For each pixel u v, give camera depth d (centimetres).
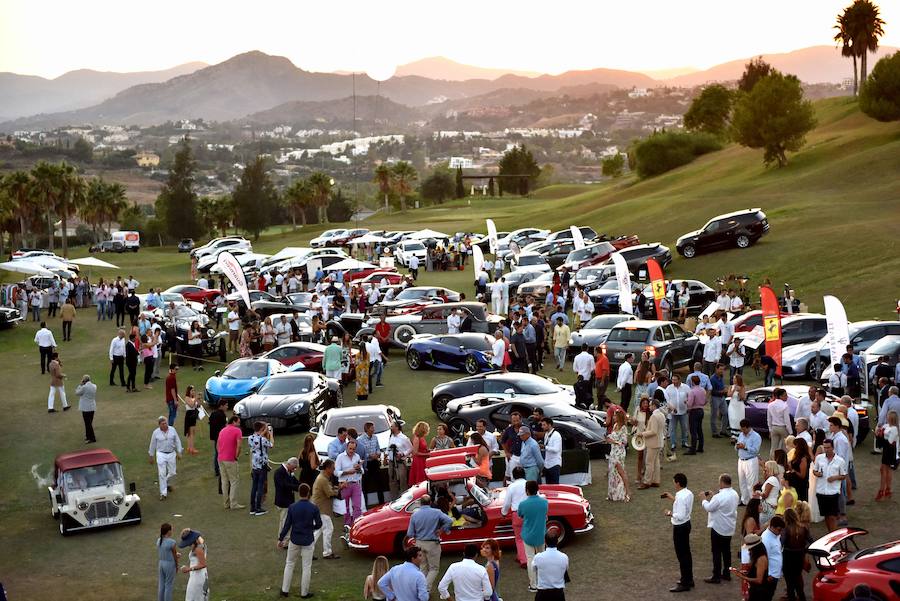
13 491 2173
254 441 1930
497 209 13625
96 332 4525
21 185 11300
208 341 3653
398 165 15925
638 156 11619
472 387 2405
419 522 1396
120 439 2569
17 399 3134
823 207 6103
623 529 1670
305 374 2636
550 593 1218
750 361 3102
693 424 2112
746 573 1250
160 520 1922
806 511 1323
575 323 3575
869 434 2216
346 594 1465
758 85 8556
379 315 3850
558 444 1773
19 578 1634
